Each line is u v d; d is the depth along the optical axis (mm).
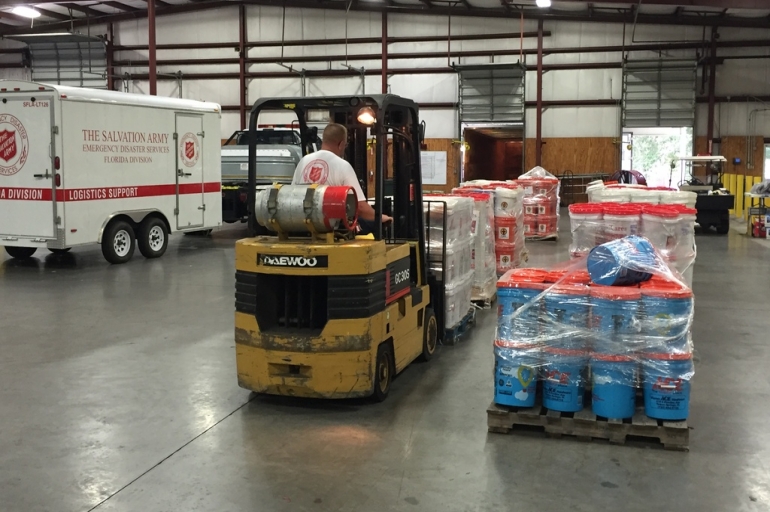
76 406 5062
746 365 6023
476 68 22453
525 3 22094
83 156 10539
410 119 5887
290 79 24531
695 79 21906
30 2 20969
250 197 5562
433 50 23594
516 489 3746
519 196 10000
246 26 24469
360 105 5367
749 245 14320
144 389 5434
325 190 4797
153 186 11945
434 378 5695
